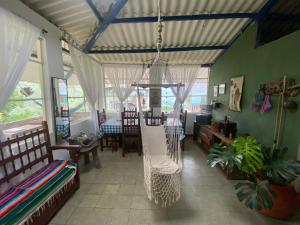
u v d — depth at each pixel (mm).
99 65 5160
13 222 1424
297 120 2264
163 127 2859
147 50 4223
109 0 2416
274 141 2590
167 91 5207
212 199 2367
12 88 1948
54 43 2924
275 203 1938
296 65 2270
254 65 3160
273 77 2678
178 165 2357
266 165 1984
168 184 2318
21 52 2025
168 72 4969
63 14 2717
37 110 2834
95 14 2545
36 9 2516
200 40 3953
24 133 2307
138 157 3822
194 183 2777
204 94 5695
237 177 2867
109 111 5590
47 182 1947
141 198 2377
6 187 1943
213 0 2707
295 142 2299
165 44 4070
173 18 2992
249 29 3307
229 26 3461
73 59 3570
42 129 2451
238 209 2168
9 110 2457
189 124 5625
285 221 1959
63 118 3180
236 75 3811
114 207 2199
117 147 4398
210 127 4223
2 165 1826
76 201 2312
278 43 2568
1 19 1791
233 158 2010
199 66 5301
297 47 2248
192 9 2900
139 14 2934
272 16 3000
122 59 5008
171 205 2240
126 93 5391
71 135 3629
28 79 2701
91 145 3348
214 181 2838
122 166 3371
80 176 2984
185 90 5289
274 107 2662
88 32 3486
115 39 3773
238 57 3715
